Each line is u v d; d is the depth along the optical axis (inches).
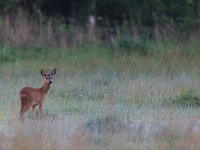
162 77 2229.3
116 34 3225.9
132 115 1547.7
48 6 3440.0
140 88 1882.4
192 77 2197.3
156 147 1197.1
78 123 1421.0
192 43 2979.8
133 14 3356.3
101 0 3385.8
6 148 1194.0
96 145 1222.3
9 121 1483.8
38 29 3073.3
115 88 1936.5
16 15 3112.7
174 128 1331.2
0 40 2960.1
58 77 2338.8
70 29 3142.2
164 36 3085.6
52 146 1190.3
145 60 2667.3
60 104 1758.1
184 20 3223.4
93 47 3021.7
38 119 1515.7
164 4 3368.6
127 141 1259.2
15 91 2004.2
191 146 1194.6
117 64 2637.8
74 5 3412.9
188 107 1691.7
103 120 1413.6
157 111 1603.1
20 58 2869.1
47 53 2938.0
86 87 1972.2
